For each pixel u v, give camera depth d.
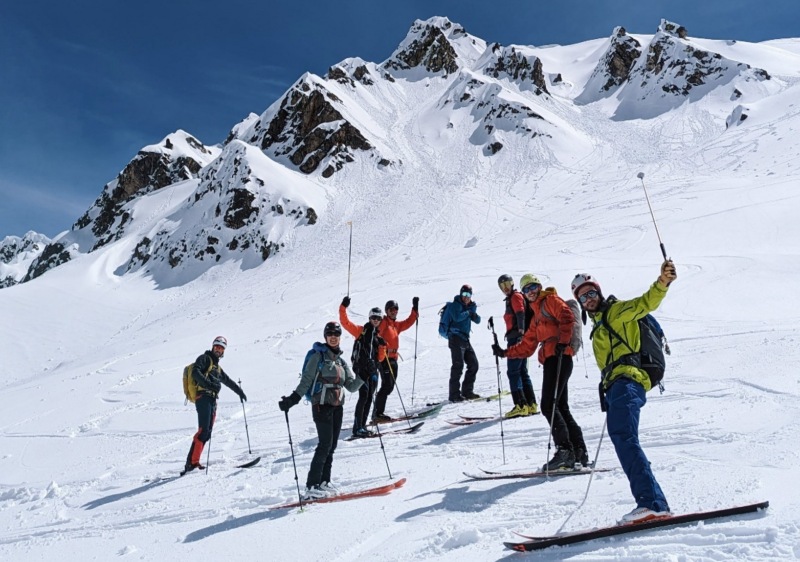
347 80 125.25
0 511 8.17
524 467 6.06
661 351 4.28
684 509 3.98
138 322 61.78
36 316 63.84
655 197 48.56
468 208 64.75
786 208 34.84
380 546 4.43
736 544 3.29
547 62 157.88
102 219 133.62
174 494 7.53
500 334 18.69
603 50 154.75
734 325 15.41
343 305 9.18
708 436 5.90
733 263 25.09
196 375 8.99
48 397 19.25
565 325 5.75
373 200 78.06
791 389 7.22
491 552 3.90
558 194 64.38
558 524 4.23
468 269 35.34
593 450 6.25
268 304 43.78
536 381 11.38
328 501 5.85
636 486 3.84
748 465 4.80
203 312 51.66
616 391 4.12
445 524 4.62
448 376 13.86
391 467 6.89
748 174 50.38
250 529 5.36
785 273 22.23
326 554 4.42
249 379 17.02
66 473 10.05
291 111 107.25
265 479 7.55
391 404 11.62
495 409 9.59
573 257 33.59
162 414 14.27
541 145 83.25
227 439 10.73
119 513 7.04
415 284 33.16
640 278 24.88
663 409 7.31
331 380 6.34
